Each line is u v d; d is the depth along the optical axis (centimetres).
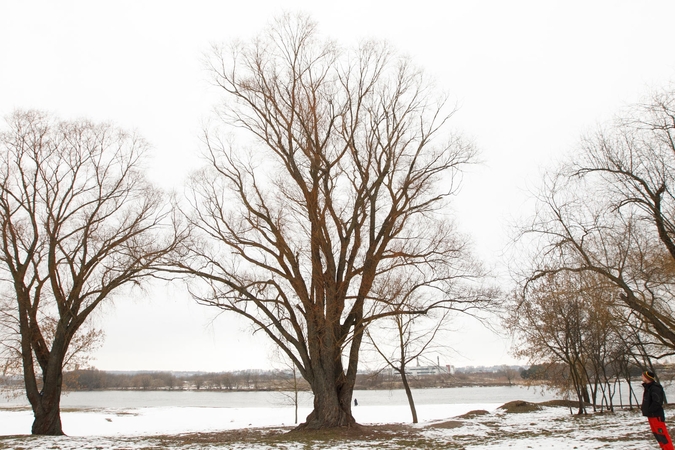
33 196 2214
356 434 1862
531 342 3334
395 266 1969
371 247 2050
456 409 4634
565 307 2853
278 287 1983
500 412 3206
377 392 12156
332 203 2138
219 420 4106
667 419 2156
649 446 1345
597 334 2741
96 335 2414
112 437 1936
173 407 6838
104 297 2255
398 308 1989
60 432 2145
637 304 1658
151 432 2641
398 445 1577
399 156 2138
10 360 2275
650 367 2761
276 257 2033
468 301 1977
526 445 1498
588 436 1680
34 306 2181
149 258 2170
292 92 2130
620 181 1709
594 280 1980
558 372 3788
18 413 4562
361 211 2088
